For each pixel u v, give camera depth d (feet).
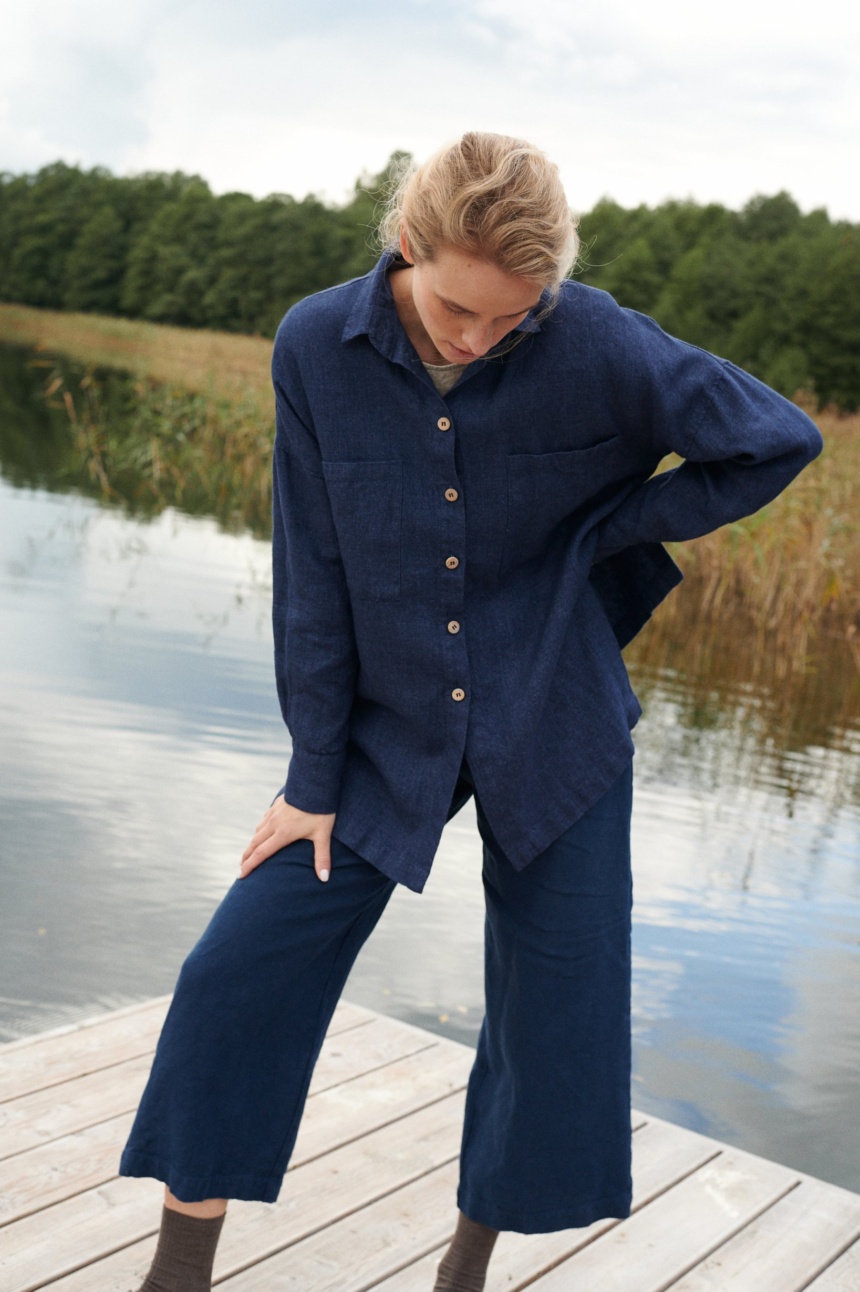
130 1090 6.93
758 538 27.20
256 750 15.21
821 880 13.20
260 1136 4.77
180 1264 4.73
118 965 9.64
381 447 4.54
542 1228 5.11
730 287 155.74
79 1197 5.91
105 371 80.84
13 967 9.43
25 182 179.93
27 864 11.30
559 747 4.84
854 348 138.21
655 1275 5.82
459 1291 5.30
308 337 4.55
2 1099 6.69
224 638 20.42
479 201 3.83
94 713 15.93
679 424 4.55
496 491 4.57
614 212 184.96
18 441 44.06
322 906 4.79
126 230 172.55
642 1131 7.14
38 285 171.01
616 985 5.01
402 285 4.45
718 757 17.54
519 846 4.76
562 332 4.45
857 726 20.22
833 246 150.30
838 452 33.50
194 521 31.96
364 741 4.91
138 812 12.85
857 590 27.99
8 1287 5.21
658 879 12.85
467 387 4.46
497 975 5.15
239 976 4.67
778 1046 9.63
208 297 151.53
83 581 23.71
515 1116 5.06
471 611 4.74
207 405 41.73
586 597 5.02
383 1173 6.44
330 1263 5.68
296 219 149.79
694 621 26.76
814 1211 6.50
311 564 4.78
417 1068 7.61
